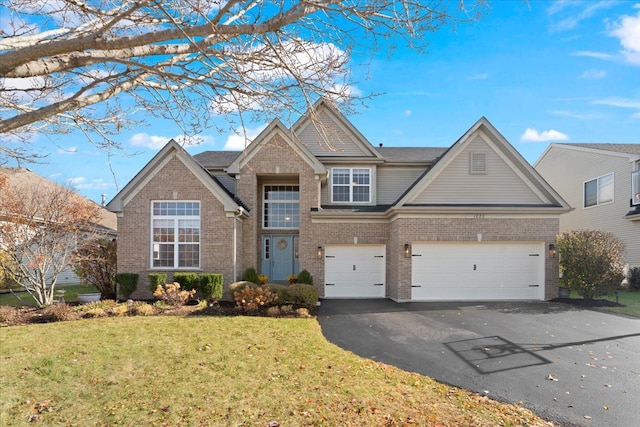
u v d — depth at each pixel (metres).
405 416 5.14
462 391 6.11
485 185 15.70
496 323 10.79
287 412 5.25
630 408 5.52
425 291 14.87
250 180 16.52
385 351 8.26
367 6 3.94
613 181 19.95
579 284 14.32
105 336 9.02
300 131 17.89
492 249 14.98
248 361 7.35
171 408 5.40
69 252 13.96
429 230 14.88
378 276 16.31
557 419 5.19
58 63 3.75
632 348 8.37
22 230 12.77
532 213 14.88
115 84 4.61
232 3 3.55
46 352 7.80
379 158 17.83
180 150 14.94
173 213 15.05
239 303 12.12
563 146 23.80
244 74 4.22
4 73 3.43
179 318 11.10
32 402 5.62
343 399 5.66
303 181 16.38
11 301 14.75
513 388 6.25
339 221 16.30
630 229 18.88
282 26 3.81
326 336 9.50
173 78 4.18
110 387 6.13
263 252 17.77
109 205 14.83
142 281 14.72
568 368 7.16
